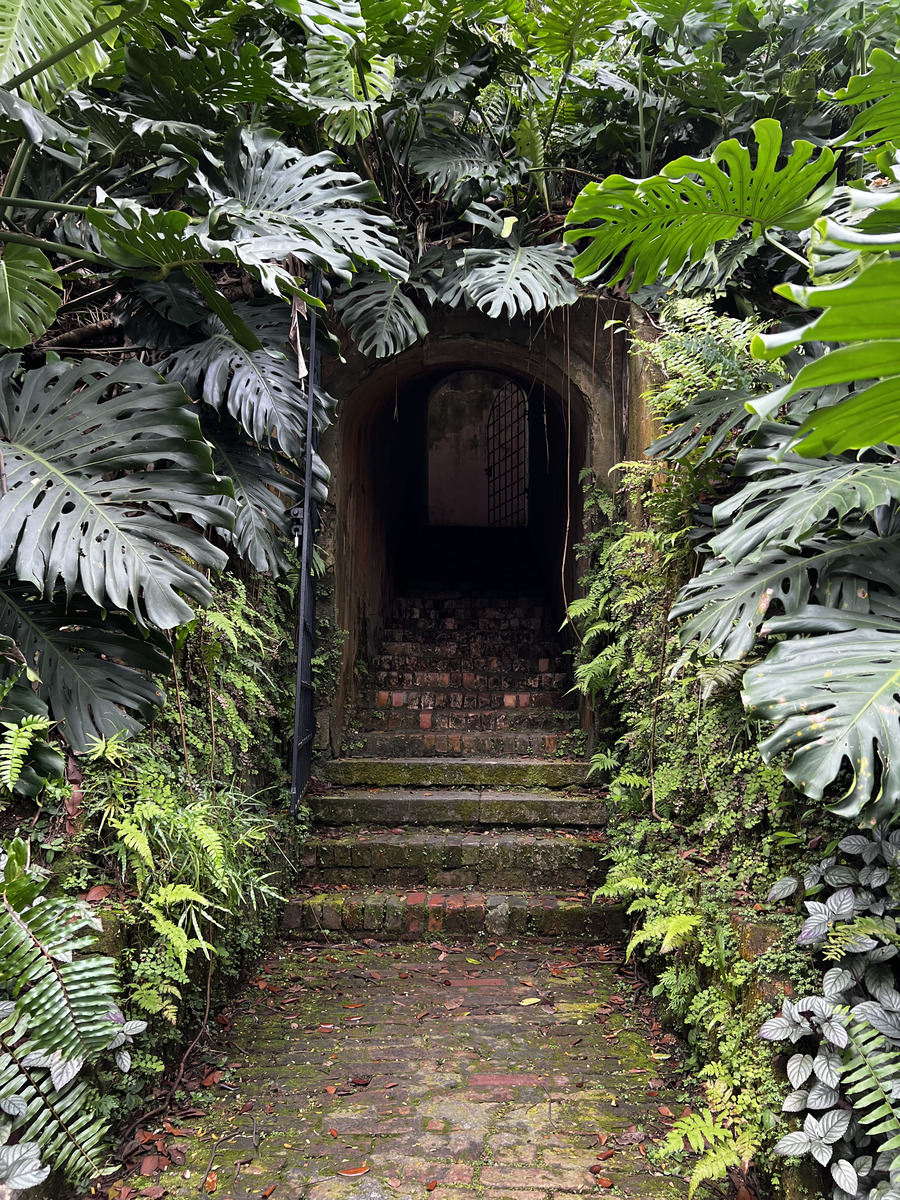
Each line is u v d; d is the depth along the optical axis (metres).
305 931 4.12
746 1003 2.33
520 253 4.48
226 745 3.46
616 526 4.71
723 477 3.17
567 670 6.50
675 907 2.97
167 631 2.96
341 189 3.23
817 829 2.39
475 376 12.88
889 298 0.76
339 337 5.02
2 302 2.64
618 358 4.91
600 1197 2.15
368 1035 3.10
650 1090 2.71
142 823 2.40
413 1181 2.21
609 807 4.53
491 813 4.68
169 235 2.40
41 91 2.36
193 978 2.96
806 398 2.69
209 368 3.23
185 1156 2.32
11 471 2.41
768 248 4.16
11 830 2.38
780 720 1.87
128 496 2.46
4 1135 1.88
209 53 3.10
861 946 2.02
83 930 2.27
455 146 4.51
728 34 4.18
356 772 5.01
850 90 2.24
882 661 1.96
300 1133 2.44
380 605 7.13
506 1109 2.58
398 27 3.94
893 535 2.39
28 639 2.50
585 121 4.65
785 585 2.45
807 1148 1.87
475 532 9.93
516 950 3.97
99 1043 2.04
